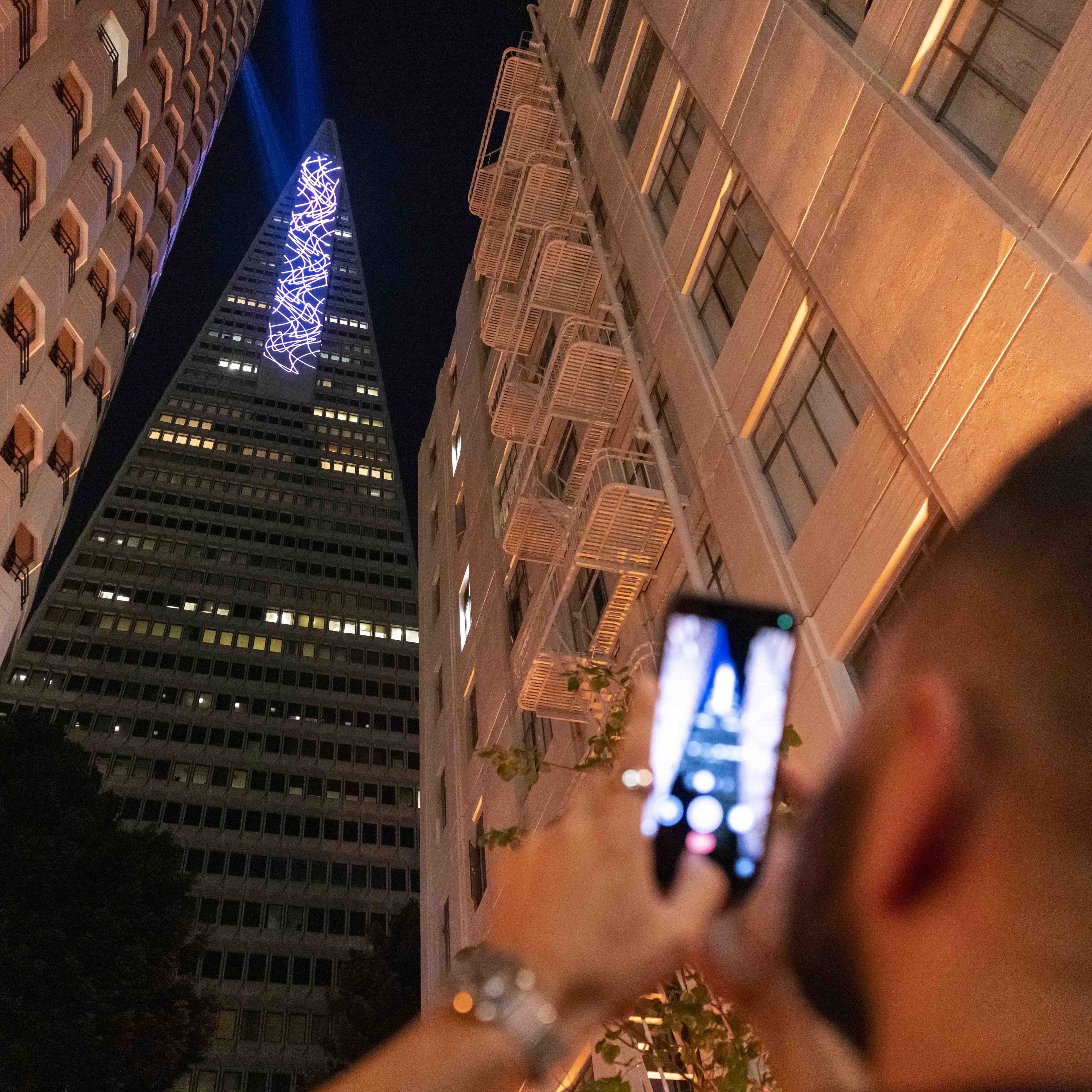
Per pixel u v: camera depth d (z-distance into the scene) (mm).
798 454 15383
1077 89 10195
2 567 37219
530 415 32188
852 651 12734
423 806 40938
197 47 56156
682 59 22375
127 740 105688
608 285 23703
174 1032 38219
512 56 36812
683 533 16938
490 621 36000
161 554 126062
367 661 122438
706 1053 8266
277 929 95688
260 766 107875
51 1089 34125
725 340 18688
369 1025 62719
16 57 33625
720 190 19750
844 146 14586
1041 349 9922
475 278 54844
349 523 141125
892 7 13984
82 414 43594
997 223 10844
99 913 37344
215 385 158625
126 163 44469
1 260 33812
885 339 12664
